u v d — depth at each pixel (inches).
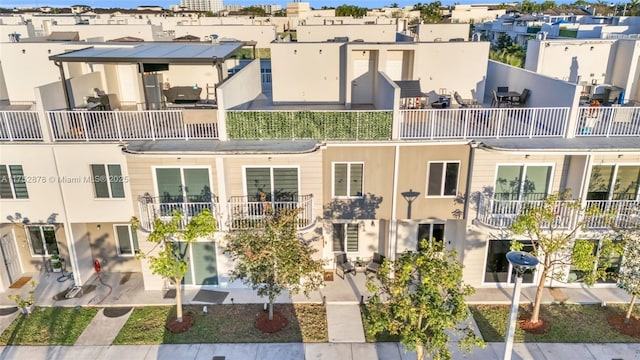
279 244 570.6
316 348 586.2
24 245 746.2
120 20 1555.1
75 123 657.0
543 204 590.9
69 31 1019.9
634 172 638.5
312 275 617.3
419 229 761.6
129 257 758.5
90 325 630.5
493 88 956.6
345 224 770.2
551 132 660.1
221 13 3937.0
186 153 606.9
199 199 657.0
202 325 629.9
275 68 869.8
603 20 1537.9
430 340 446.3
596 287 709.3
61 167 650.8
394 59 912.9
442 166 660.1
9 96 816.9
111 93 836.0
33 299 629.9
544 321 633.6
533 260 448.8
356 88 898.1
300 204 647.8
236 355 573.0
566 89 645.3
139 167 639.8
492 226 643.5
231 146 623.8
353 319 644.1
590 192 652.1
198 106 808.3
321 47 856.3
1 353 576.1
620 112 652.1
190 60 673.0
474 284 714.8
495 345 592.1
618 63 815.7
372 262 764.6
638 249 588.4
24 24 1155.9
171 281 699.4
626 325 621.3
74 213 677.3
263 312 657.6
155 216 646.5
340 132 641.6
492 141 637.3
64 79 662.5
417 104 798.5
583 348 582.6
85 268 732.0
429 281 438.0
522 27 2217.0
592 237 645.3
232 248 601.9
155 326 628.1
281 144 631.8
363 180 672.4
